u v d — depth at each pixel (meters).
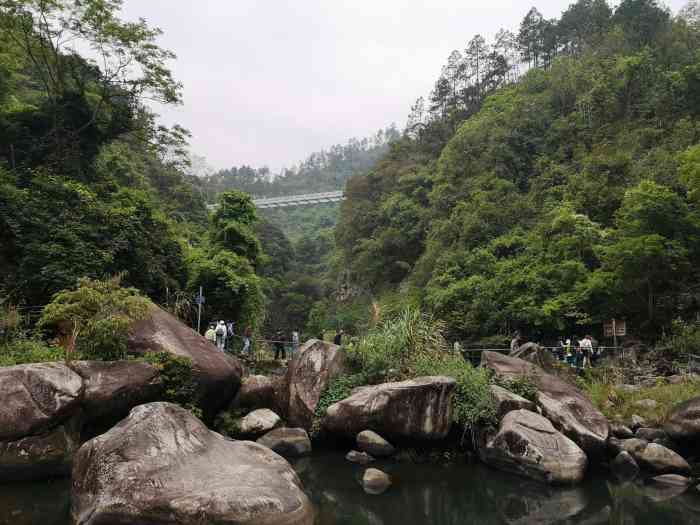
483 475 10.88
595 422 12.72
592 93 47.78
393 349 14.04
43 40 23.08
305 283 62.38
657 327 24.78
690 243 24.20
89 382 9.99
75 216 17.92
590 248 29.45
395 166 68.50
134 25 23.47
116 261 18.62
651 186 25.00
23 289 15.38
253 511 6.50
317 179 151.25
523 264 33.00
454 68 82.50
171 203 49.28
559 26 74.75
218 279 23.88
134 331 12.17
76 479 7.24
